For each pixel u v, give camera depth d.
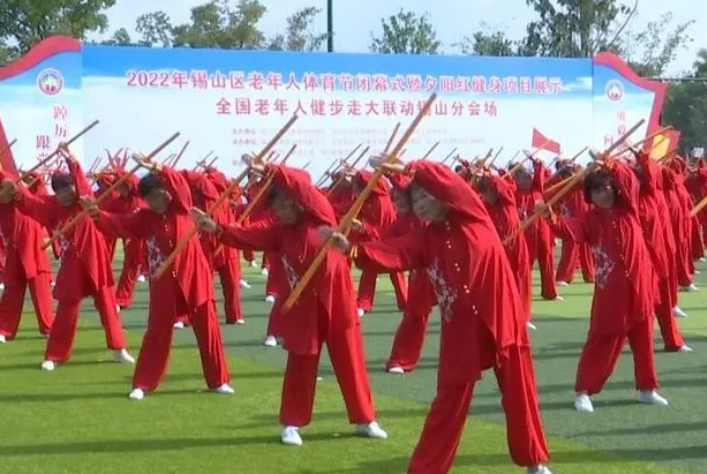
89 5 30.91
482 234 4.79
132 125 18.77
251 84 19.62
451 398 4.84
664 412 6.73
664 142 21.89
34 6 29.91
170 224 7.11
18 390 7.53
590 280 14.56
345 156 20.09
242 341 9.83
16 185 9.01
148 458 5.73
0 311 9.64
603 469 5.42
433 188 4.72
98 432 6.30
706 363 8.41
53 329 8.41
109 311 8.59
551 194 8.44
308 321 5.88
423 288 8.12
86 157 18.44
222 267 10.79
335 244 4.95
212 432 6.29
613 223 6.71
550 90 21.86
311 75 20.09
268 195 5.89
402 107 20.84
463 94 21.27
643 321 6.79
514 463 5.33
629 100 22.48
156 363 7.34
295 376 6.00
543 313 11.59
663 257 7.70
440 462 4.86
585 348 6.86
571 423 6.45
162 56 18.91
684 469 5.42
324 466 5.55
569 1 38.66
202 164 14.07
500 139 21.58
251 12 38.22
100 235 8.45
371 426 6.14
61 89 18.22
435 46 40.53
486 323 4.74
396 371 8.20
